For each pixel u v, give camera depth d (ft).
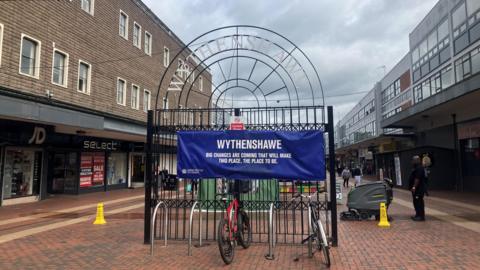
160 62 89.81
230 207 21.83
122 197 61.00
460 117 65.72
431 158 69.26
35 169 55.57
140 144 83.46
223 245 20.27
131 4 76.18
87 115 51.65
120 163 78.64
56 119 45.42
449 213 38.88
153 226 22.99
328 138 24.29
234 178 24.41
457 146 67.46
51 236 28.30
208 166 24.75
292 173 23.88
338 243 25.09
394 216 37.50
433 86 81.92
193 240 26.17
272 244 22.59
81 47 59.16
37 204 51.01
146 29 82.94
